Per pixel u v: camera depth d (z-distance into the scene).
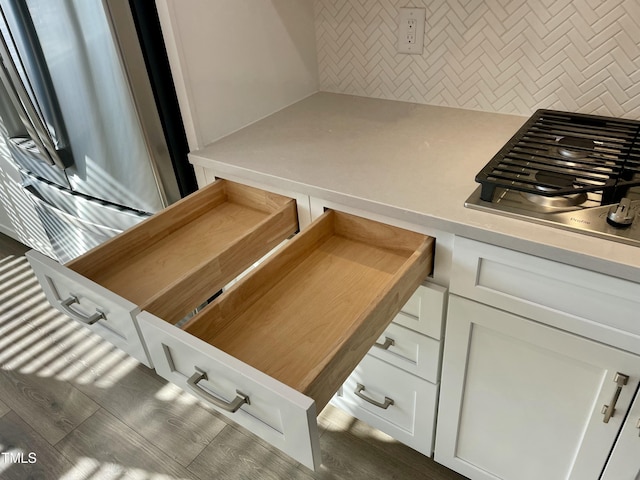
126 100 1.35
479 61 1.51
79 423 1.74
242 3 1.45
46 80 1.52
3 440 1.69
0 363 2.01
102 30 1.26
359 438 1.63
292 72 1.73
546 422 1.17
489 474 1.37
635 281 0.86
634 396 0.99
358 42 1.71
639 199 1.00
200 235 1.33
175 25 1.28
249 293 1.07
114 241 1.19
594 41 1.31
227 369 0.79
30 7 1.39
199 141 1.46
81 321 1.03
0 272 2.57
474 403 1.27
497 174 1.05
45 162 1.83
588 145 1.17
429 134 1.45
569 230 0.94
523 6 1.37
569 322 0.99
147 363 1.00
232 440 1.66
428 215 1.04
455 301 1.13
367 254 1.23
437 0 1.49
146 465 1.59
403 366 1.34
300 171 1.28
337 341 0.84
